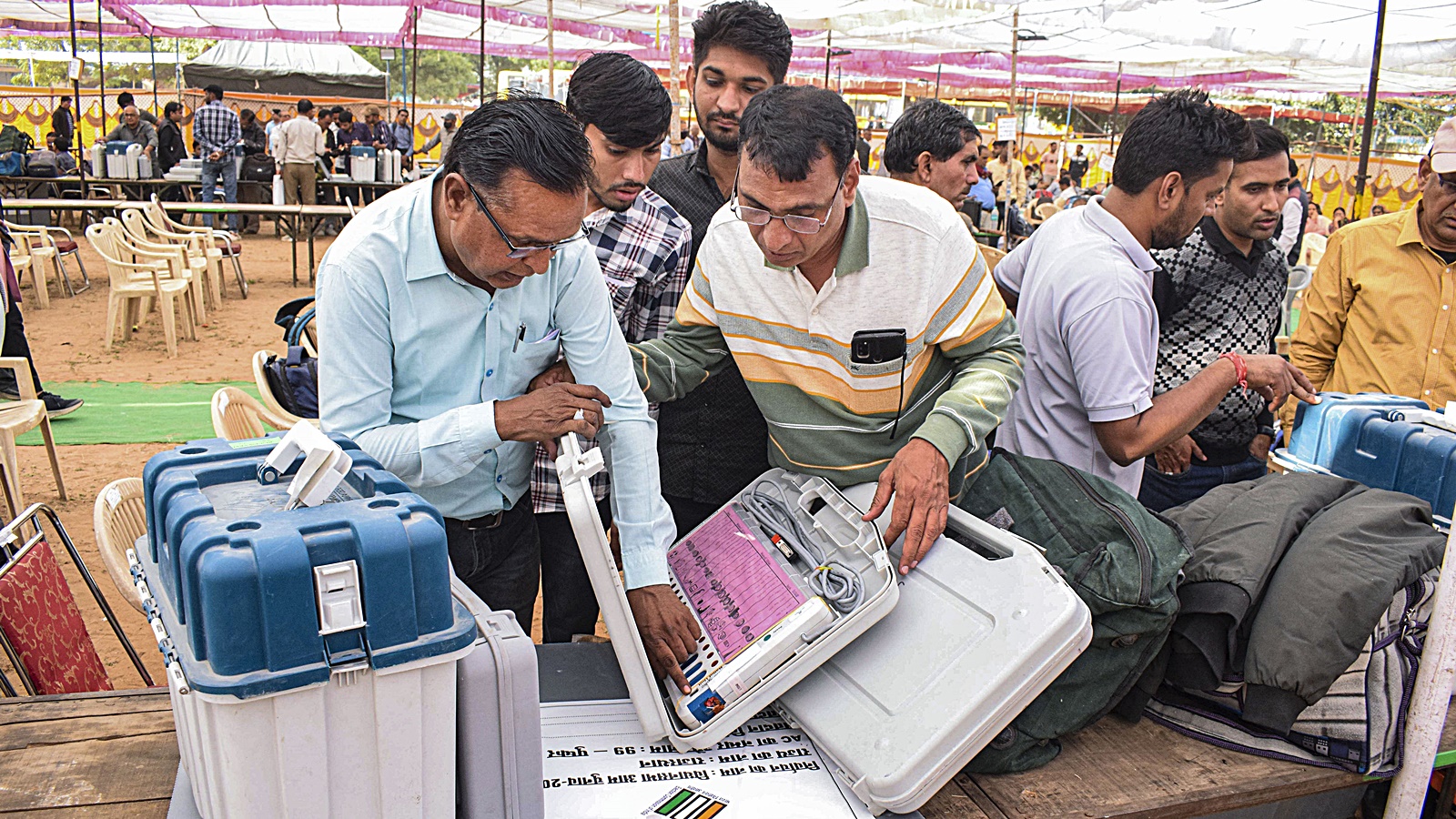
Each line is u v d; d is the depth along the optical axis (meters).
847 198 1.75
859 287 1.83
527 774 1.35
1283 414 3.19
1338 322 3.28
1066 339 2.15
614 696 1.81
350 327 1.64
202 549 1.11
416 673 1.20
